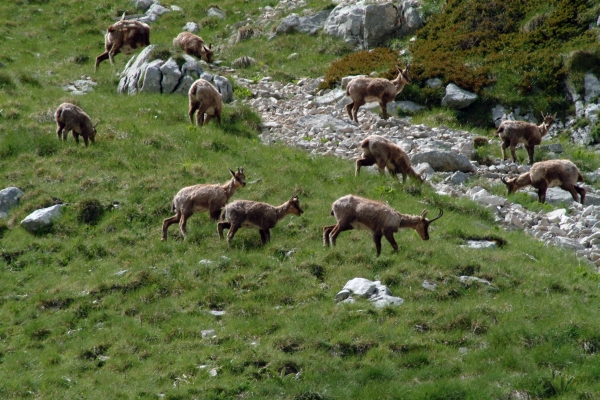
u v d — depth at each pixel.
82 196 67.00
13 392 44.00
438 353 48.12
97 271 57.59
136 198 66.69
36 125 78.88
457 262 57.78
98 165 72.06
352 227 57.94
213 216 59.97
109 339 49.56
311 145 83.69
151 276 55.69
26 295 55.56
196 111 88.88
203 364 46.62
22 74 97.94
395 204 68.31
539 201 77.25
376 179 73.56
